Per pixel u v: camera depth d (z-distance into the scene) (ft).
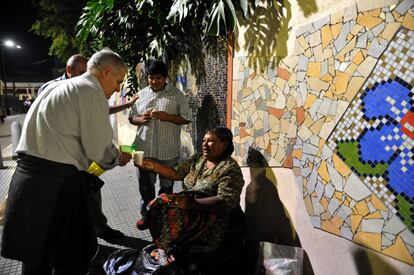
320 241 6.43
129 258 8.00
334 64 5.76
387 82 4.95
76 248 6.76
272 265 6.93
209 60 10.98
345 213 5.73
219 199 6.81
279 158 7.29
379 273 5.33
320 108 6.07
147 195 11.03
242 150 8.39
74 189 6.53
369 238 5.39
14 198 6.42
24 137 6.54
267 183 7.70
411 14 4.61
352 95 5.46
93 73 6.93
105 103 6.73
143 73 17.74
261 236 8.05
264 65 7.48
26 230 6.39
